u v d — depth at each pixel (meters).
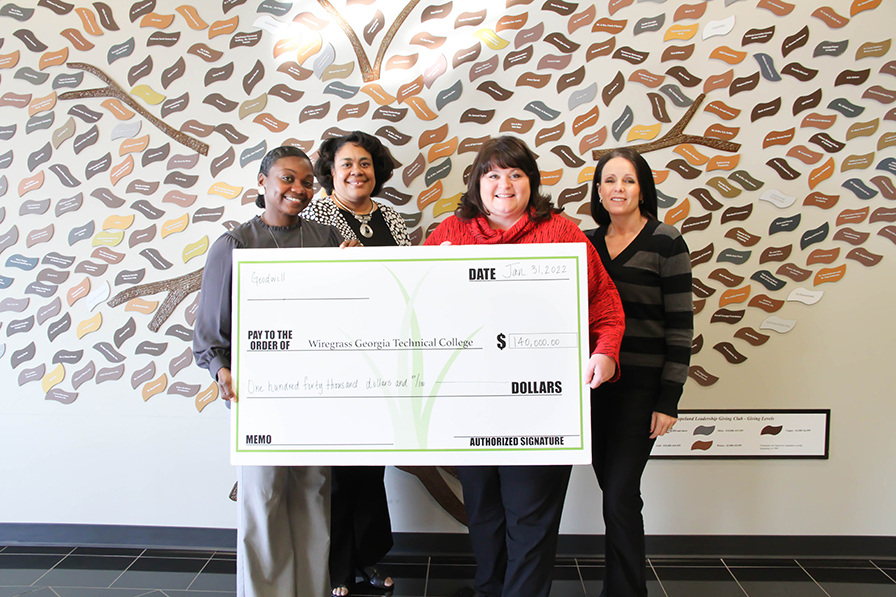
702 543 2.00
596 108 1.93
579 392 1.34
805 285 1.94
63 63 2.02
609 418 1.57
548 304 1.34
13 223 2.04
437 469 1.97
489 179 1.39
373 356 1.36
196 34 1.99
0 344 2.04
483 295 1.35
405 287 1.36
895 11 1.87
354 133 1.75
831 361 1.95
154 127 2.01
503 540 1.52
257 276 1.37
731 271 1.95
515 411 1.34
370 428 1.35
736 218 1.93
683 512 2.00
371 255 1.36
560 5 1.92
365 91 1.96
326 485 1.61
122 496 2.04
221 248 1.47
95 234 2.03
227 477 2.04
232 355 1.37
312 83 1.97
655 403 1.54
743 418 1.97
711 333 1.96
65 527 2.05
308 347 1.36
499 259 1.35
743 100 1.91
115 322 2.03
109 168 2.02
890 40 1.87
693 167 1.93
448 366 1.35
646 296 1.54
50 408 2.04
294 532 1.59
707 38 1.91
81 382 2.04
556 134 1.94
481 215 1.48
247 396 1.36
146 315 2.03
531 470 1.37
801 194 1.92
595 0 1.92
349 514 1.75
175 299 2.02
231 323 1.43
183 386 2.03
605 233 1.66
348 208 1.77
